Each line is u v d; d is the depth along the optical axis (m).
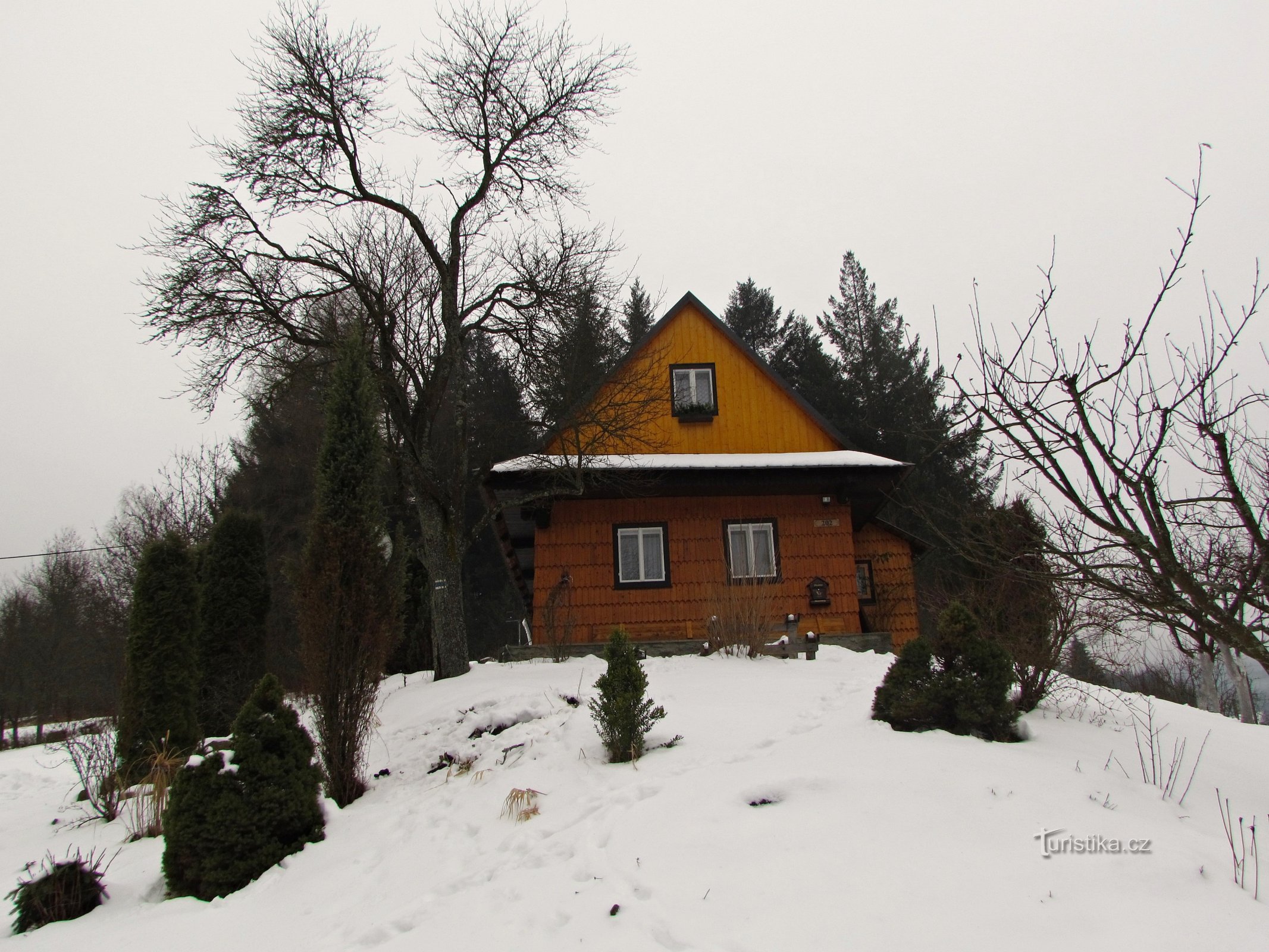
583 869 4.75
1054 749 6.08
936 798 5.04
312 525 8.41
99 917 5.80
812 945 3.65
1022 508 5.18
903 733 6.39
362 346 10.54
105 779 9.09
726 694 9.01
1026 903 3.83
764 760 6.12
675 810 5.32
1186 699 16.42
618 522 15.99
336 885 5.65
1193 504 4.18
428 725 9.73
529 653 14.38
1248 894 3.84
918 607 17.86
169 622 10.77
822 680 9.66
